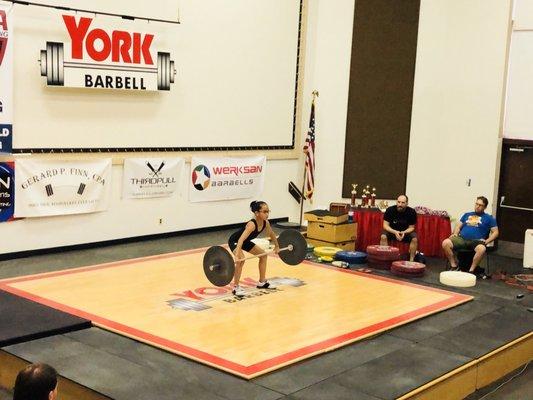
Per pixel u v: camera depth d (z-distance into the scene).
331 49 12.63
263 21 12.26
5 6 8.91
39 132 9.56
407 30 12.36
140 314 7.21
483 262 10.82
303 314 7.45
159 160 11.02
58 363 5.80
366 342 6.74
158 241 11.09
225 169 12.07
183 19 11.07
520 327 7.46
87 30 9.72
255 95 12.36
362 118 12.61
